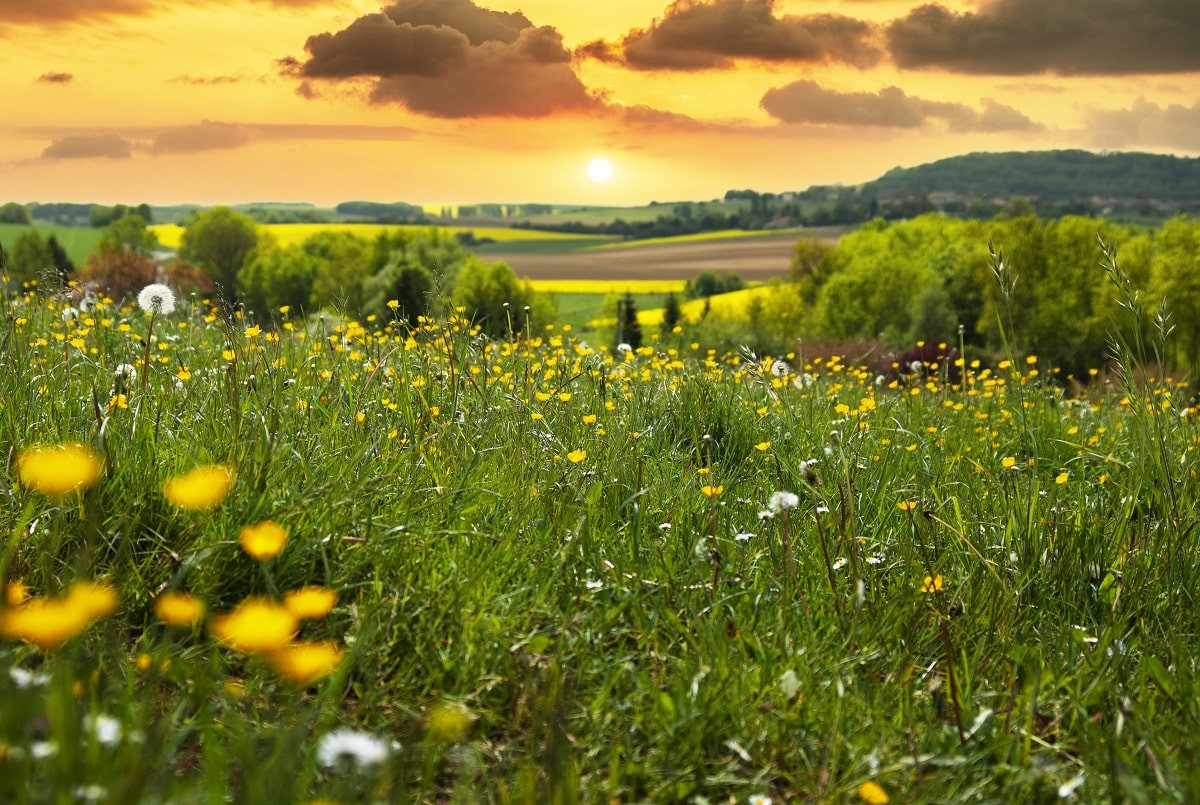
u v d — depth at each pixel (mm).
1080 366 66875
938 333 72562
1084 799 2312
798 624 3031
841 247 107250
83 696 2053
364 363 5527
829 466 4480
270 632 1841
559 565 3127
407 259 87875
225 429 3686
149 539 2906
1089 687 2797
